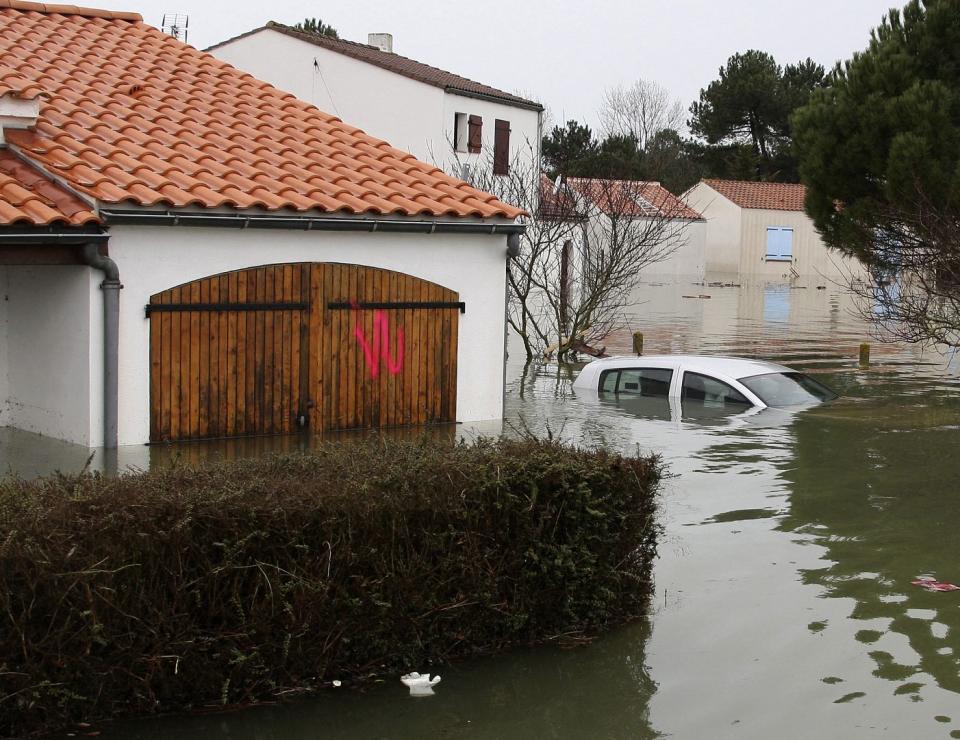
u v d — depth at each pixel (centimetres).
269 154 1262
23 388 1141
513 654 652
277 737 540
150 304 1052
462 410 1261
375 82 3572
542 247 2809
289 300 1131
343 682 599
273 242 1116
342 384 1170
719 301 4119
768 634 681
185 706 560
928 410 1426
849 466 1095
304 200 1135
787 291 4850
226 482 605
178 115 1305
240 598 565
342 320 1166
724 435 1241
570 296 2792
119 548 532
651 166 4741
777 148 7894
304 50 3659
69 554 517
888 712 578
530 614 662
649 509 707
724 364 1518
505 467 652
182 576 548
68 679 525
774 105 7794
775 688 607
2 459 995
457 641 638
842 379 1827
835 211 2252
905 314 1744
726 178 8006
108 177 1061
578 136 7450
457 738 547
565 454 688
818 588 758
